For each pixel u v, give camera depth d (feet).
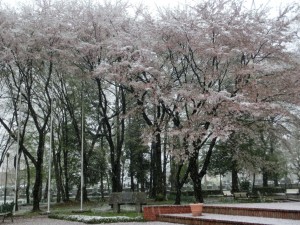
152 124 92.07
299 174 148.36
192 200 104.78
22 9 93.56
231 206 58.90
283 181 197.98
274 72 83.15
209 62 85.66
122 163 139.64
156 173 107.96
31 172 150.82
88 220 59.52
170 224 54.80
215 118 75.77
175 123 84.53
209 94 77.15
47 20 89.71
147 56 82.58
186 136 78.89
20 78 92.84
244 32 82.58
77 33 91.91
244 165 101.71
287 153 134.00
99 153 134.51
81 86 109.09
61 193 136.98
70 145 128.98
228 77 86.94
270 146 119.55
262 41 83.66
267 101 82.69
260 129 90.48
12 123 111.65
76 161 136.46
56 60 90.38
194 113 80.74
